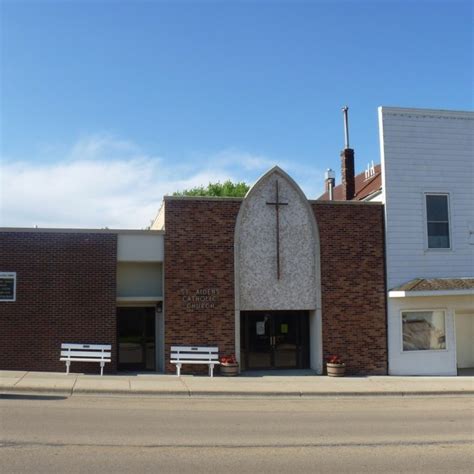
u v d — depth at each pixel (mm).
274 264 21359
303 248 21609
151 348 21875
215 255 20891
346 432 11258
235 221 21156
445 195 22812
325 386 18266
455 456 9281
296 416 13172
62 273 20000
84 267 20156
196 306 20609
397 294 21375
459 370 23453
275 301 21266
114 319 20125
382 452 9516
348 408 14727
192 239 20812
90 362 19891
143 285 21391
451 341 22281
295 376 20500
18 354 19547
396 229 22203
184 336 20453
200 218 20938
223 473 8000
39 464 8180
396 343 21812
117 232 20516
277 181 21625
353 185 29000
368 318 21750
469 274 22656
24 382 16641
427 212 22641
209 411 13633
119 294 21234
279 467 8414
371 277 21953
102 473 7812
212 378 19359
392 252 22125
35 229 20016
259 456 9070
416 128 22688
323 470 8289
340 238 21875
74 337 19844
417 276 22234
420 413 13945
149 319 21984
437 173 22719
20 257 19859
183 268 20656
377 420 12789
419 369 21891
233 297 20844
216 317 20688
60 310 19875
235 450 9445
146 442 9852
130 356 21734
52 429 10695
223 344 20625
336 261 21750
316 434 10992
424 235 22406
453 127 22969
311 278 21578
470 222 22844
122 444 9633
